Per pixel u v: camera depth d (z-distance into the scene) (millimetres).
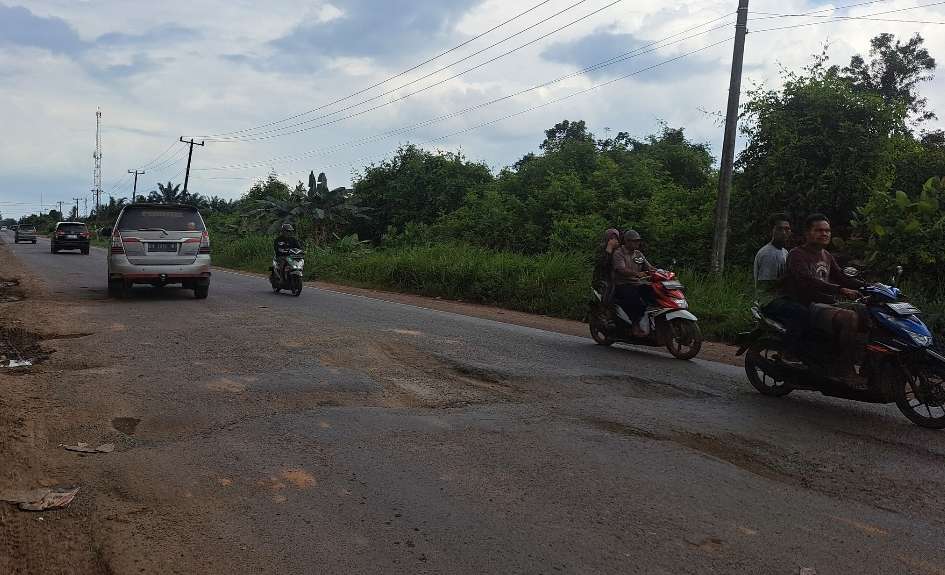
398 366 7051
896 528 3529
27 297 13062
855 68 27453
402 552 3135
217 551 3121
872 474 4324
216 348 7738
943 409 5375
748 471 4332
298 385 6070
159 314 10672
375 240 31750
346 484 3906
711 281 13133
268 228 32281
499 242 21188
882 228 10688
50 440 4562
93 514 3486
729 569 3041
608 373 7109
